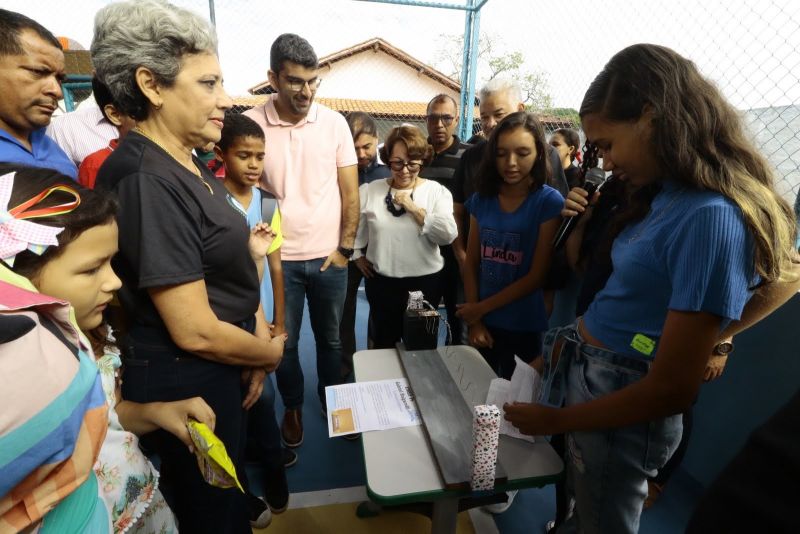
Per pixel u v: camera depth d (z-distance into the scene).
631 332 0.84
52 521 0.47
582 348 0.95
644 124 0.73
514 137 1.47
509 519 1.64
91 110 2.21
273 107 1.84
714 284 0.66
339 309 2.08
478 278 1.81
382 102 9.27
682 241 0.70
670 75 0.71
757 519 0.35
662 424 0.85
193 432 0.79
